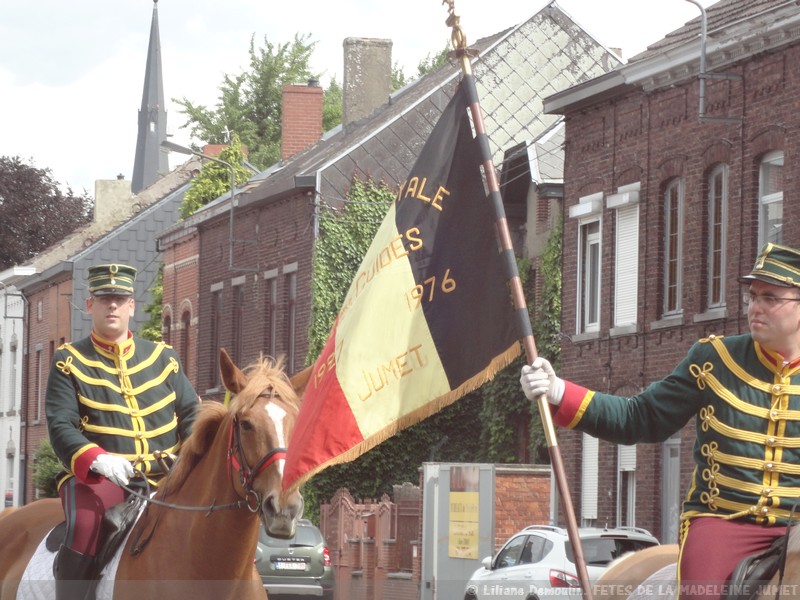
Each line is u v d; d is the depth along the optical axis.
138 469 8.16
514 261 6.51
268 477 7.27
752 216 23.98
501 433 33.56
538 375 6.07
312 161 42.16
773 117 23.52
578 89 28.56
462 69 6.96
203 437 7.79
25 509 9.34
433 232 6.91
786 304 5.70
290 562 25.67
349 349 6.80
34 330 61.12
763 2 24.55
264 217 42.12
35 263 62.72
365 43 45.84
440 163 6.97
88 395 8.29
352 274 38.88
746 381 5.79
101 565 7.96
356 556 33.91
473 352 6.71
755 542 5.68
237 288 44.00
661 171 26.52
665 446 25.92
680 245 26.17
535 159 33.47
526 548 19.72
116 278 8.39
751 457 5.72
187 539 7.60
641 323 26.91
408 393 6.77
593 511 28.09
